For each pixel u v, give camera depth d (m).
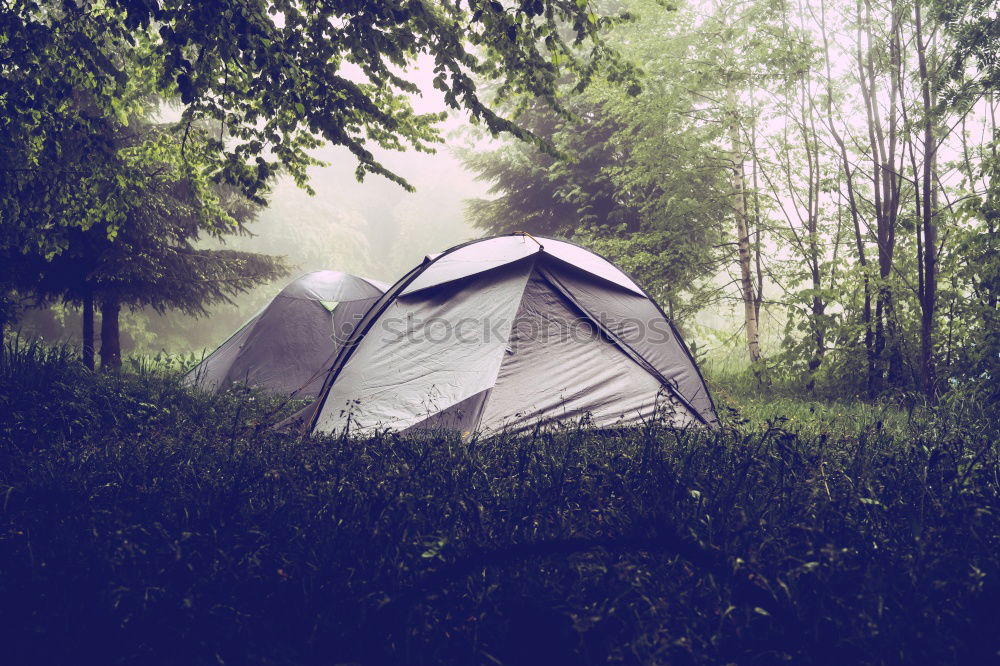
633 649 1.83
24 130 5.94
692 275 12.34
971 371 6.93
